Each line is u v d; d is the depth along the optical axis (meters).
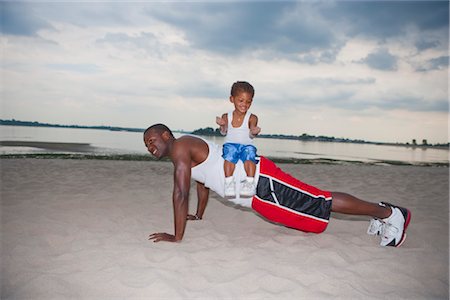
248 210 4.83
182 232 3.30
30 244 3.14
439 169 11.87
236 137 3.32
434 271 2.79
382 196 6.14
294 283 2.49
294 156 16.88
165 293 2.31
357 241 3.49
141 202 5.09
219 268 2.72
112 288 2.36
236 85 3.26
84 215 4.18
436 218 4.52
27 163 9.30
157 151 3.37
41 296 2.25
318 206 3.29
